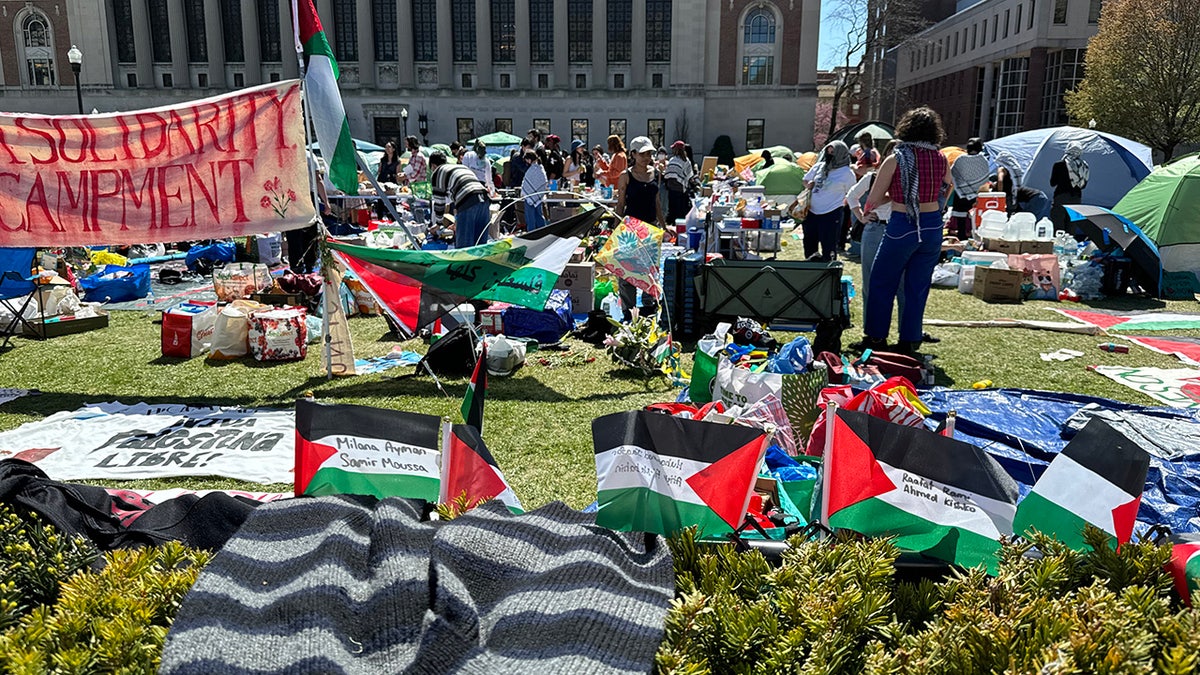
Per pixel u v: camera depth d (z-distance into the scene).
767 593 2.16
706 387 5.53
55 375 6.60
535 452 4.86
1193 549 2.23
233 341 7.07
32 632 1.85
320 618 1.84
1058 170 14.02
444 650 1.80
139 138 5.97
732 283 7.50
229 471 4.57
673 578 2.16
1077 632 1.85
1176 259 10.11
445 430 2.71
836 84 62.19
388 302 6.25
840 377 5.25
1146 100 30.61
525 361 6.88
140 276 10.02
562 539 2.26
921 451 2.44
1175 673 1.65
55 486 2.84
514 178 17.86
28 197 6.05
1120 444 2.38
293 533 2.22
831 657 1.91
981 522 2.41
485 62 52.03
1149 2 30.14
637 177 9.78
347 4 51.97
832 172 10.41
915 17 60.31
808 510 3.46
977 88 57.12
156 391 6.15
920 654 1.90
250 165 6.14
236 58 52.38
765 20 51.44
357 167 6.23
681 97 51.88
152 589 2.07
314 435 2.63
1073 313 8.89
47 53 51.69
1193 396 5.89
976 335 7.88
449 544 2.12
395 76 52.81
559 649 1.82
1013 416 5.20
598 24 51.38
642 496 2.40
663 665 1.82
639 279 6.70
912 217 6.31
